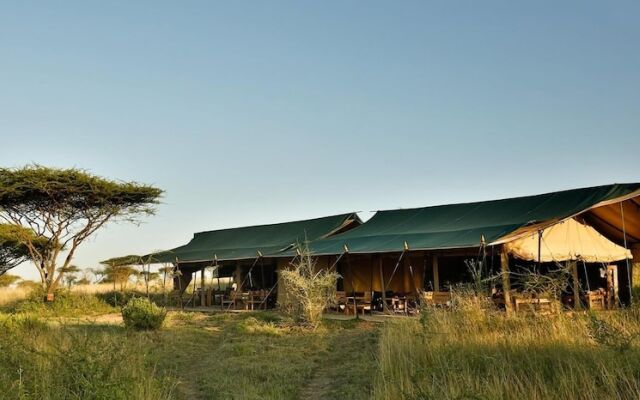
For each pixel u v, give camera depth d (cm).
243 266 3084
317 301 1986
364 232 2680
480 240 1938
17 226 3138
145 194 3419
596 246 2147
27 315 2031
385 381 893
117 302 3083
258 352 1409
